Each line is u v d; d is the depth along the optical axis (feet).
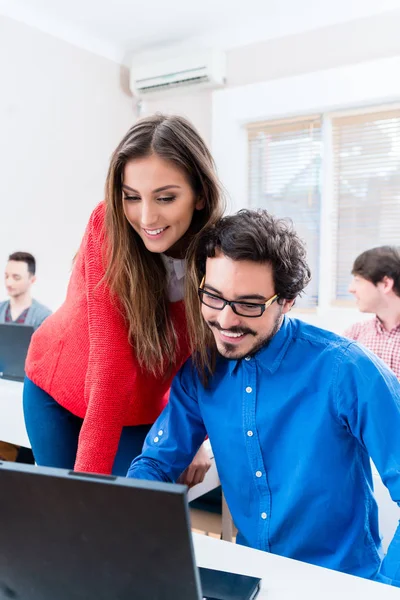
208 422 3.44
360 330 7.82
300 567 2.58
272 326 2.95
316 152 10.22
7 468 1.79
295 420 3.13
